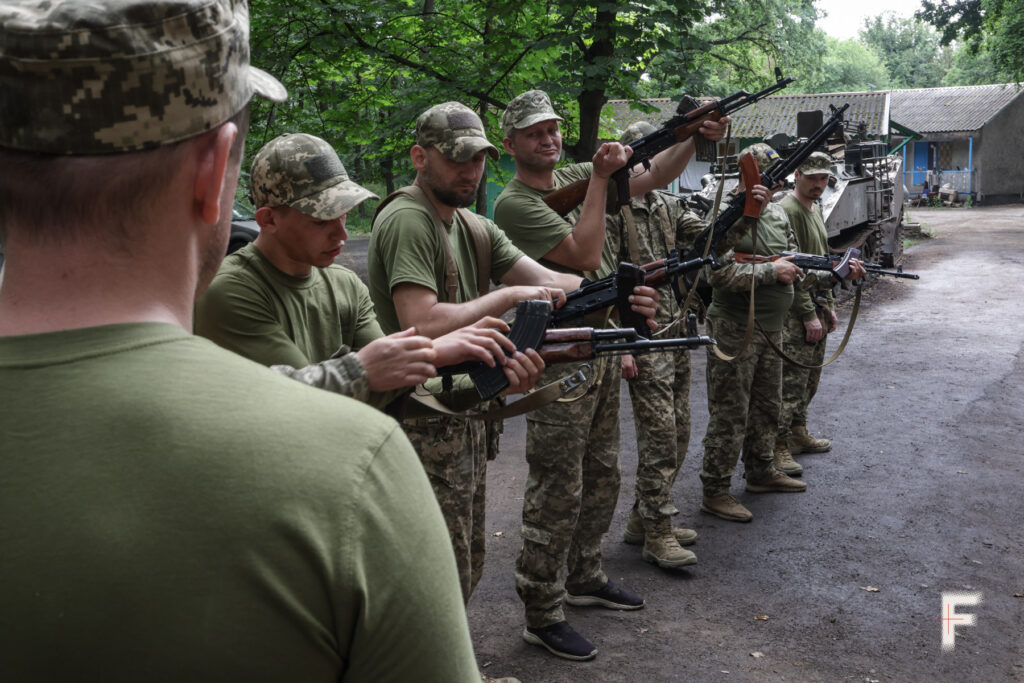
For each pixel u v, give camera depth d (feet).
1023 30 93.45
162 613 2.13
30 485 2.18
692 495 17.81
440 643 2.39
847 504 17.08
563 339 6.54
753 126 91.35
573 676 11.05
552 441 11.36
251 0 28.19
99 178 2.32
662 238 14.92
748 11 55.26
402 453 2.46
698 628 12.28
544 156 11.88
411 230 9.14
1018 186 139.85
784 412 18.80
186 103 2.35
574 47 30.32
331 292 8.07
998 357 29.68
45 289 2.40
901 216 56.54
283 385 2.44
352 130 32.89
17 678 2.14
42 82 2.21
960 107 139.23
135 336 2.37
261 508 2.20
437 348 5.78
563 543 11.53
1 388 2.29
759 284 16.03
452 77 31.37
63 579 2.13
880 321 37.04
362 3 28.94
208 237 2.65
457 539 9.45
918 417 23.00
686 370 15.20
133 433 2.22
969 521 16.12
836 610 12.79
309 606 2.23
